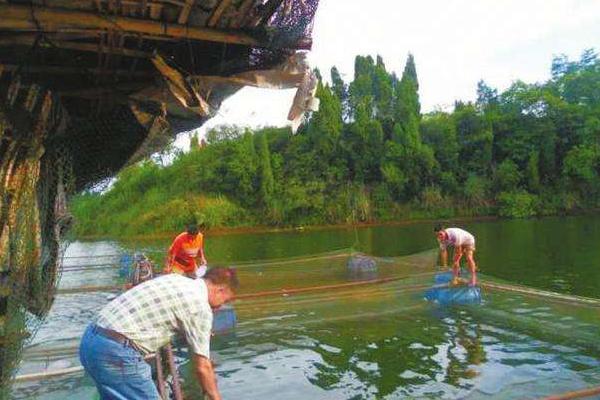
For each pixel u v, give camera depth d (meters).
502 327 9.78
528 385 7.05
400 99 47.47
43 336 9.09
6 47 4.38
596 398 6.32
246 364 8.23
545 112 48.69
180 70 4.62
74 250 23.84
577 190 47.41
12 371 4.21
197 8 3.95
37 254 4.45
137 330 3.44
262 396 7.02
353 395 7.00
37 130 4.46
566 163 46.72
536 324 9.87
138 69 5.00
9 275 4.22
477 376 7.50
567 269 17.98
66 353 7.88
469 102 54.25
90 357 3.44
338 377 7.64
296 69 4.73
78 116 5.50
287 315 10.79
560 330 9.49
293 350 8.82
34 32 4.10
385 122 47.31
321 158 44.81
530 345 8.77
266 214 41.94
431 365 8.02
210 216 40.09
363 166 44.91
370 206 43.41
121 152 5.46
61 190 5.07
